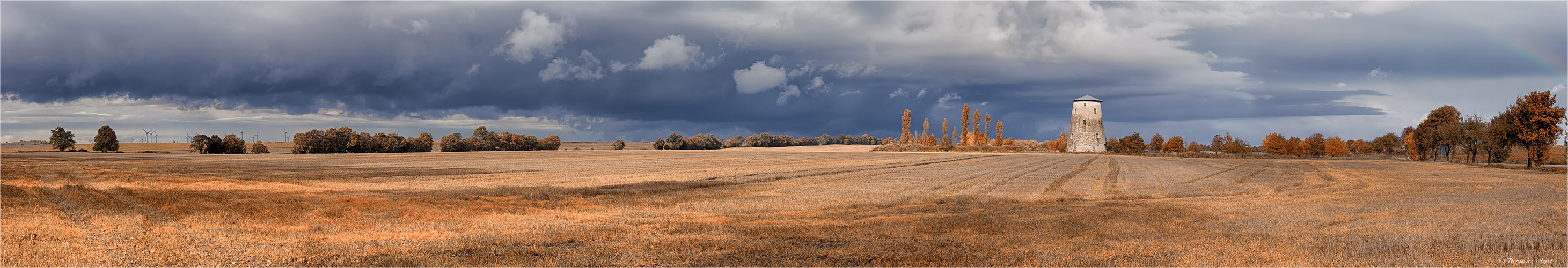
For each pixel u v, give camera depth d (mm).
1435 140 81812
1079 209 22562
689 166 62469
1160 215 19938
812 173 47219
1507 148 74562
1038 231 16062
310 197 26391
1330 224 17484
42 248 13680
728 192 30734
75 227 16703
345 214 20578
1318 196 29016
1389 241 14055
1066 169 54688
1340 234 15398
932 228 16797
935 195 28922
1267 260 12273
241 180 38594
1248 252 13102
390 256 13406
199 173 46812
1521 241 13922
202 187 31172
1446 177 44875
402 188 33125
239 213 20234
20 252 13148
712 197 27906
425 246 14523
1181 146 115688
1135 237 15141
